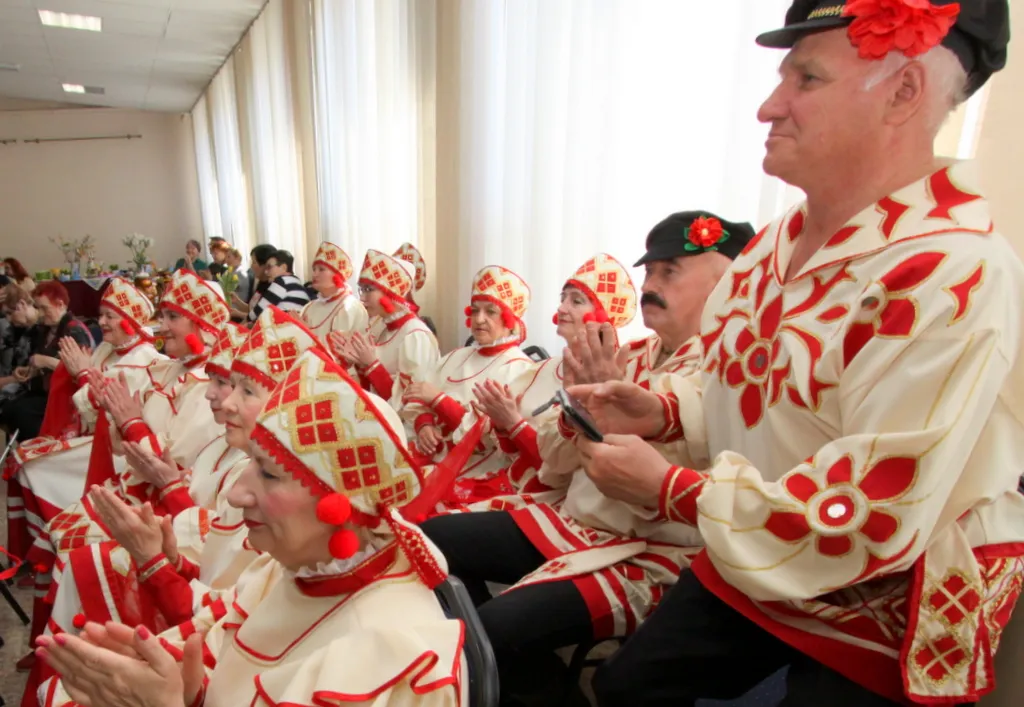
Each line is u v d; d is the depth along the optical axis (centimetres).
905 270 73
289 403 79
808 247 90
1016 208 104
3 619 214
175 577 110
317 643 79
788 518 74
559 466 151
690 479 91
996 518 78
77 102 1084
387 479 81
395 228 417
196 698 80
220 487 159
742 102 163
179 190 1195
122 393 176
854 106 77
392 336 303
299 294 423
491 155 290
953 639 73
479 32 284
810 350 81
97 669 70
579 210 230
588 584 121
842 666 79
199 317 223
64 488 217
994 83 104
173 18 613
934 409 69
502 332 235
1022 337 73
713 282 147
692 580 98
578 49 222
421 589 83
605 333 127
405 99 388
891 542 70
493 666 81
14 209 1085
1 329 345
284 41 611
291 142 629
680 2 186
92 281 740
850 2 74
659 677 94
